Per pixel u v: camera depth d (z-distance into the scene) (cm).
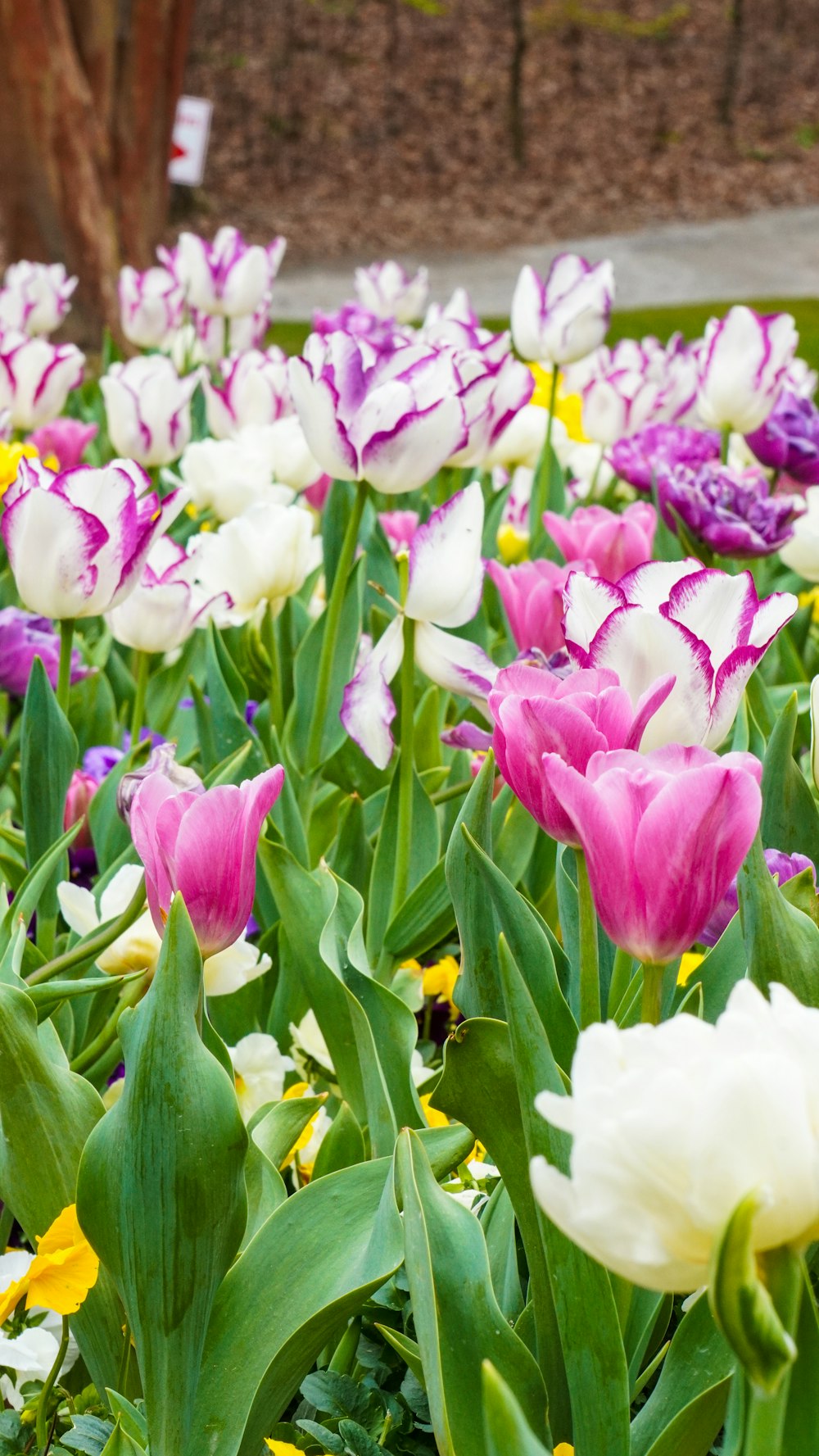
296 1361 141
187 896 147
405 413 173
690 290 1327
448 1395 139
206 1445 142
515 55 1691
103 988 151
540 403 315
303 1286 142
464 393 190
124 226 633
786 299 1251
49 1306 144
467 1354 139
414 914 171
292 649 207
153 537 171
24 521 168
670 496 207
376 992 160
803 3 1914
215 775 168
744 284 1352
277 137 1666
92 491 169
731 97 1812
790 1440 131
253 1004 175
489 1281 139
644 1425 139
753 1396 129
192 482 244
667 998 150
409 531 234
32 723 171
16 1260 148
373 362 182
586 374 334
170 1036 140
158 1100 140
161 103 637
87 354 588
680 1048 126
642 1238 126
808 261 1452
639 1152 125
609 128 1781
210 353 345
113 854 181
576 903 156
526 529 280
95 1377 150
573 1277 137
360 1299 140
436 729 196
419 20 1808
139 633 187
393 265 385
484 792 152
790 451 238
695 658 145
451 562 166
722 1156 125
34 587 170
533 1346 145
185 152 651
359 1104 166
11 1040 147
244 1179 145
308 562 201
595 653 147
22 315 337
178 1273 141
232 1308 143
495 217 1614
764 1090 125
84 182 588
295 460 251
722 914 153
